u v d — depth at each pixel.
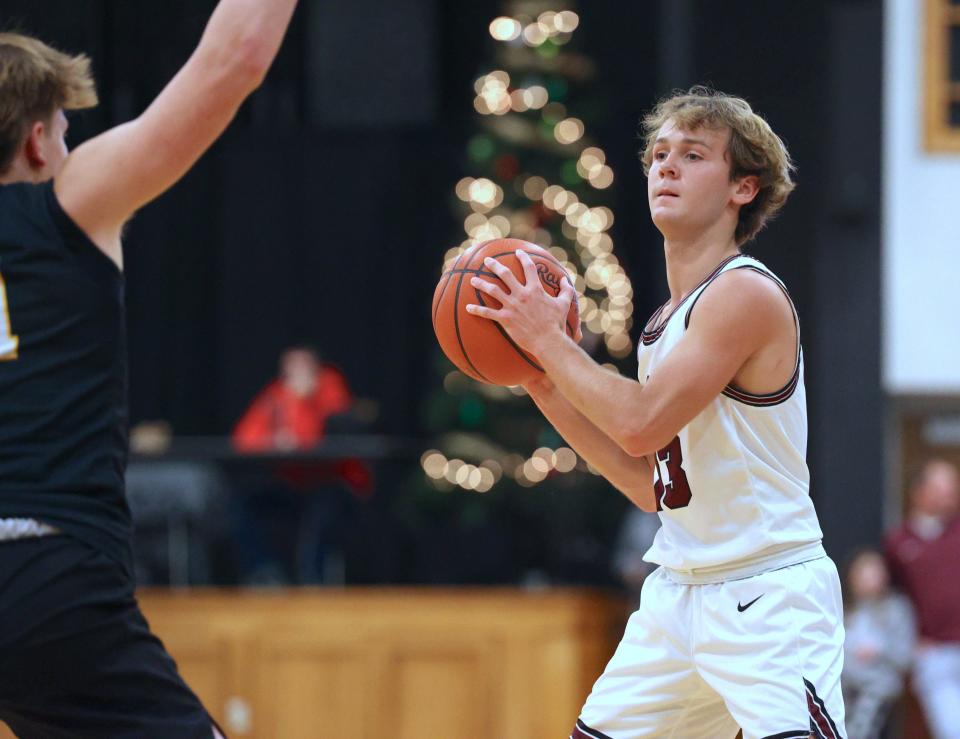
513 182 21.12
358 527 20.78
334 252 24.98
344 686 15.76
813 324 20.73
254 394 24.88
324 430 19.19
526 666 15.76
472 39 25.45
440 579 20.09
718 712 6.48
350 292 24.97
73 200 5.06
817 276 20.69
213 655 15.79
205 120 4.97
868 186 20.50
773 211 6.43
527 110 21.12
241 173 25.00
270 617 15.84
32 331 5.03
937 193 20.84
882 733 19.28
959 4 21.31
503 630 15.81
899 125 20.97
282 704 15.75
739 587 6.04
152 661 5.21
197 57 4.94
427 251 24.95
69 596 4.98
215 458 16.98
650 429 5.82
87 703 5.12
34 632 4.94
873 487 20.38
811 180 20.92
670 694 6.35
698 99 6.27
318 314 24.98
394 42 25.06
